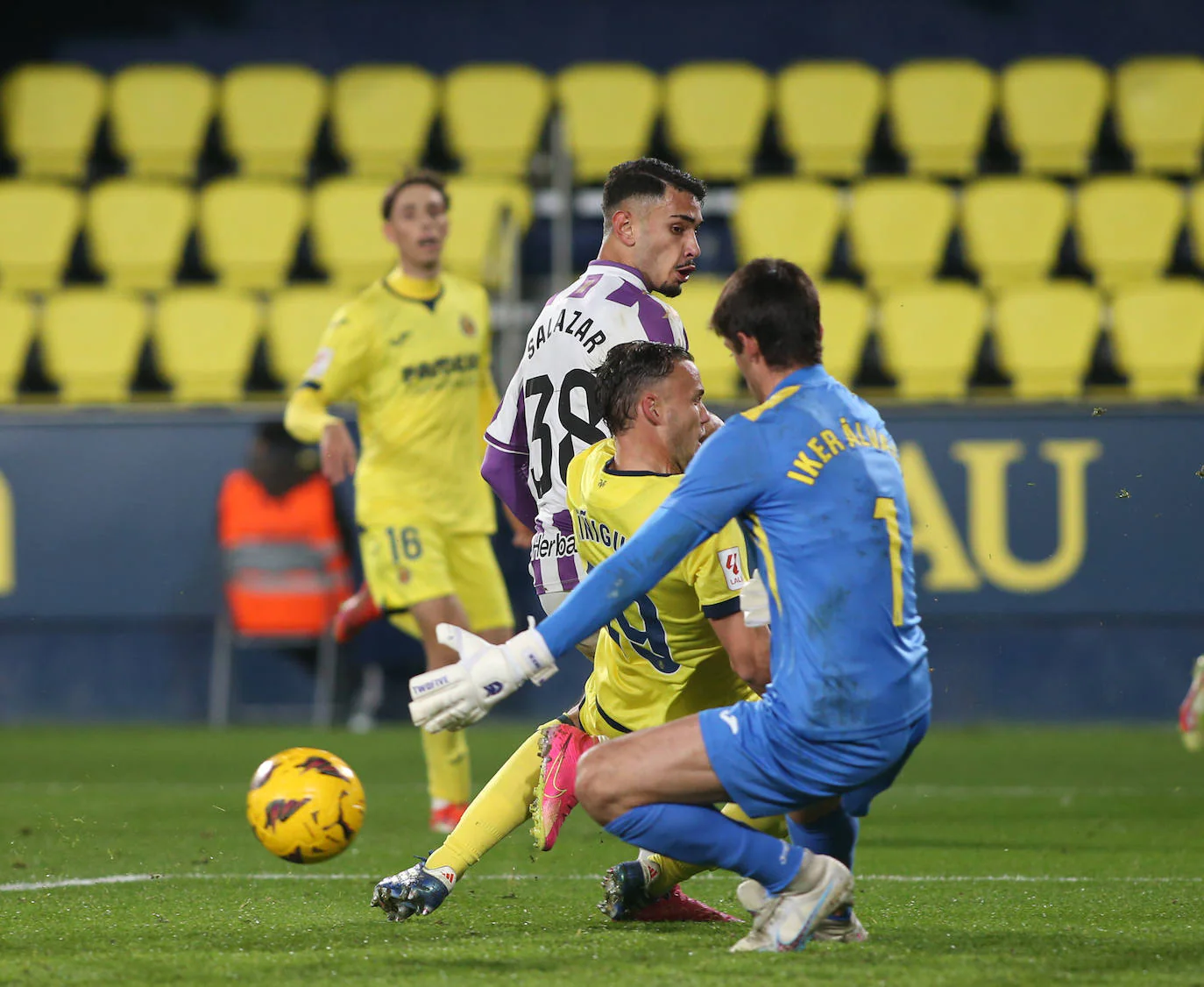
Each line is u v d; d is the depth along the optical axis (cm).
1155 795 2652
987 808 2483
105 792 2711
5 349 4500
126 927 1346
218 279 4928
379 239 4806
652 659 1286
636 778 1145
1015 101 5178
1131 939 1245
